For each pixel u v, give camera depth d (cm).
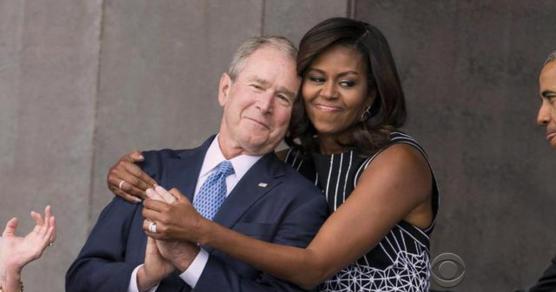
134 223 644
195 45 945
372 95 666
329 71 652
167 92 945
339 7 926
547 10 900
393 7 906
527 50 899
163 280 630
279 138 649
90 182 945
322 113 656
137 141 946
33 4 953
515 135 897
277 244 622
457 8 902
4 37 954
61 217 947
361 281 652
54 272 945
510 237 893
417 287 659
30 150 951
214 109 942
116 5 949
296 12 935
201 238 599
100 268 630
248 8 940
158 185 648
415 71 900
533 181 895
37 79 952
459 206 895
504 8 902
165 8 946
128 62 947
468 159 897
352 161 664
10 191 952
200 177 652
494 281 890
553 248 891
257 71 644
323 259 620
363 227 633
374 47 658
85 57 948
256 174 645
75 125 948
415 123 897
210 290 609
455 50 901
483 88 899
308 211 636
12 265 624
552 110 609
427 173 661
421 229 664
